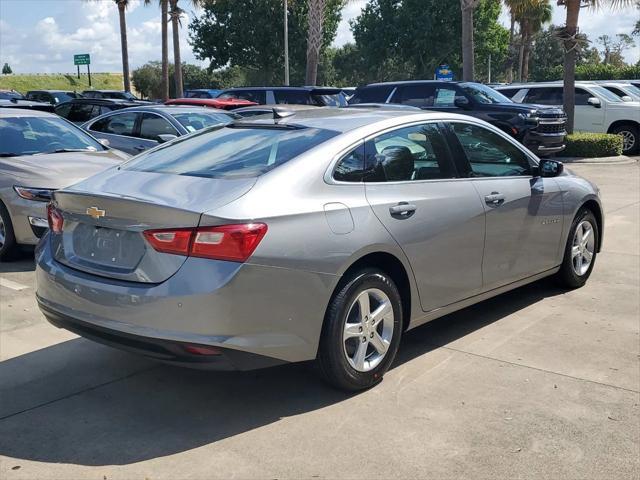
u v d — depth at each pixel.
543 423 3.72
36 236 6.99
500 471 3.25
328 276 3.75
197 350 3.43
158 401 4.03
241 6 43.88
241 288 3.44
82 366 4.55
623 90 20.61
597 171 15.16
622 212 10.02
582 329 5.20
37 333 5.16
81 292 3.77
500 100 14.95
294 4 42.91
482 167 5.02
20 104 12.50
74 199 3.89
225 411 3.90
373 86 15.67
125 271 3.67
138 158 4.62
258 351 3.55
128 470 3.28
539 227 5.44
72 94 27.97
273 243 3.54
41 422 3.77
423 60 49.34
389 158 4.33
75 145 8.29
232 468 3.29
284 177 3.79
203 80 61.25
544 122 14.01
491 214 4.86
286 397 4.06
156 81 61.38
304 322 3.70
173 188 3.79
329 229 3.78
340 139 4.14
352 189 4.02
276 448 3.48
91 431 3.67
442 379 4.30
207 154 4.29
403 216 4.20
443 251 4.48
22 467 3.31
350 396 4.07
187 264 3.46
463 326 5.29
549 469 3.27
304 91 16.17
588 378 4.30
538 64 74.81
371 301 4.11
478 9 46.50
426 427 3.68
